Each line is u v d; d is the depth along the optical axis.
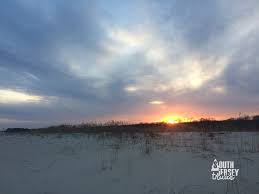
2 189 8.30
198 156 10.41
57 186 8.41
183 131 22.73
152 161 10.04
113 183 8.31
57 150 14.98
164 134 19.88
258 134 18.19
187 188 7.36
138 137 17.73
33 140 21.84
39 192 7.90
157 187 7.61
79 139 19.06
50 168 10.81
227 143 13.66
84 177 9.16
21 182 9.09
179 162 9.68
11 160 13.23
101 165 10.29
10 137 27.58
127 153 11.69
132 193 7.36
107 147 14.02
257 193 6.88
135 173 8.96
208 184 7.55
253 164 9.10
